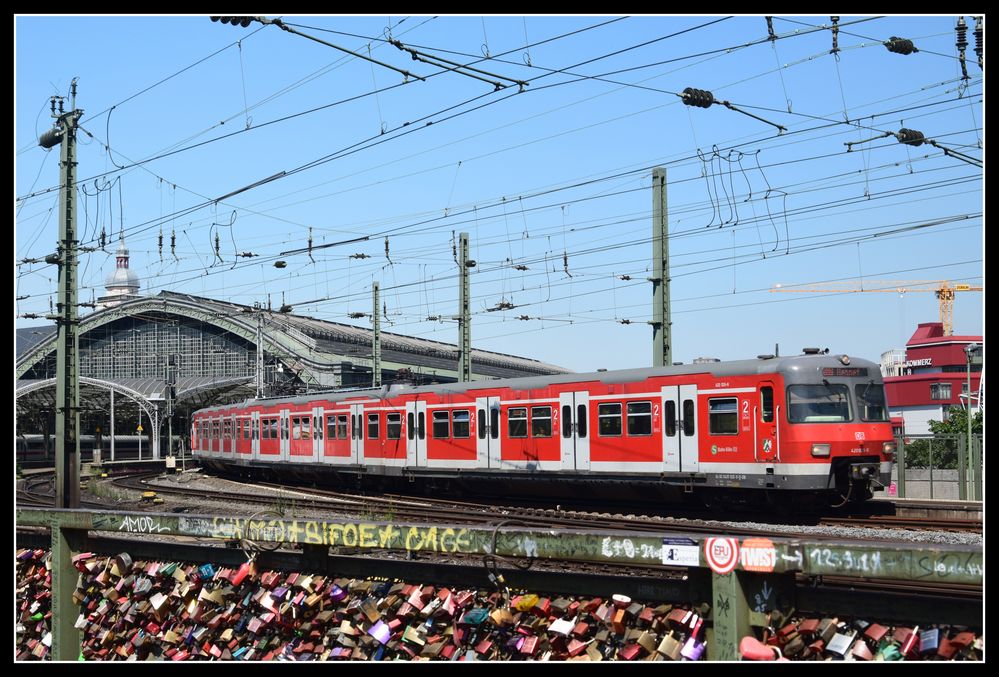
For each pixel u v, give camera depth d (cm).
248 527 885
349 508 2462
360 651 825
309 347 6281
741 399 2108
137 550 1020
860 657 628
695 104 1661
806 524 2080
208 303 6638
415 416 2933
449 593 813
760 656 627
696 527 1930
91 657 997
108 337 7400
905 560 585
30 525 1046
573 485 2497
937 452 2839
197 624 929
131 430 8044
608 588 748
